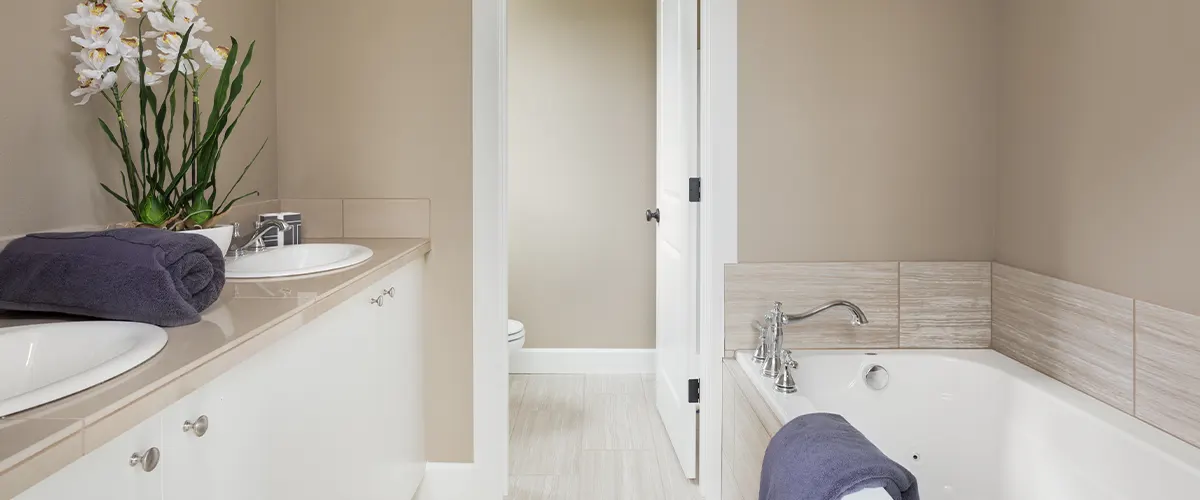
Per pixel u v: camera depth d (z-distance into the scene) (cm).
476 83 245
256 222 221
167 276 115
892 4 244
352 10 245
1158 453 159
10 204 138
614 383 392
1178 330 165
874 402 234
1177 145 166
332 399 161
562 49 401
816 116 245
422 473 249
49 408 78
